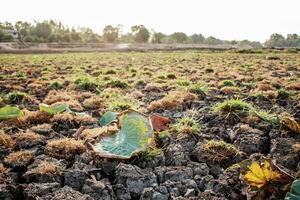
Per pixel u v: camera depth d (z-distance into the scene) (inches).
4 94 423.5
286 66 770.8
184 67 784.3
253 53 1681.8
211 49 2303.2
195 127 233.8
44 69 775.1
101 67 817.5
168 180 170.4
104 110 312.2
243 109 261.1
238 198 157.9
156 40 5000.0
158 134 222.4
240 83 477.4
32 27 4338.1
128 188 165.0
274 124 240.8
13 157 193.3
